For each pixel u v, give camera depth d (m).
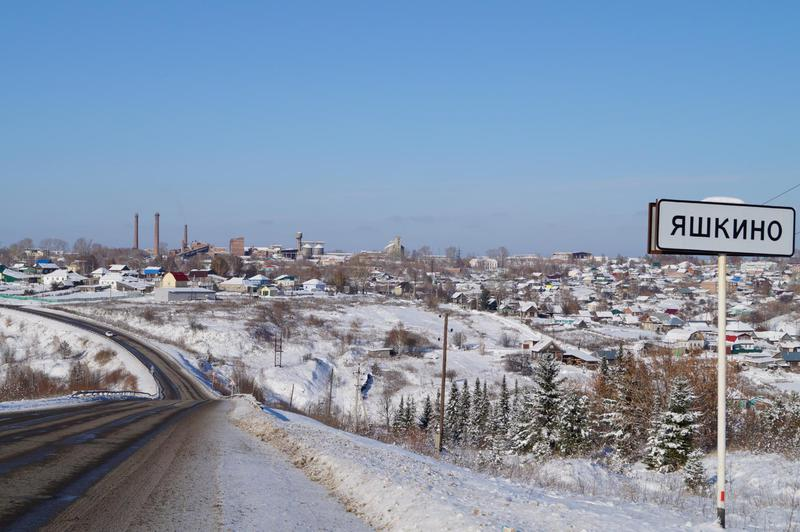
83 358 83.75
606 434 27.38
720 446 8.91
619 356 34.91
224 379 78.12
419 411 70.56
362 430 41.16
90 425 20.95
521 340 117.81
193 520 8.59
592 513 9.38
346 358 96.75
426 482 11.52
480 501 9.95
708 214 8.85
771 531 9.24
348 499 11.03
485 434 48.03
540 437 28.61
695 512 11.34
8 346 88.50
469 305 164.12
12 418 21.72
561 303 179.00
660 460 21.52
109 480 11.10
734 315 154.62
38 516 8.33
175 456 14.67
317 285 170.75
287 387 81.50
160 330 101.19
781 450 22.73
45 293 145.62
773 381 66.88
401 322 128.38
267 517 9.08
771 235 9.02
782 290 198.38
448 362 94.19
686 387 22.08
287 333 108.38
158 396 60.62
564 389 29.94
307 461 15.22
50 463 12.45
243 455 15.91
